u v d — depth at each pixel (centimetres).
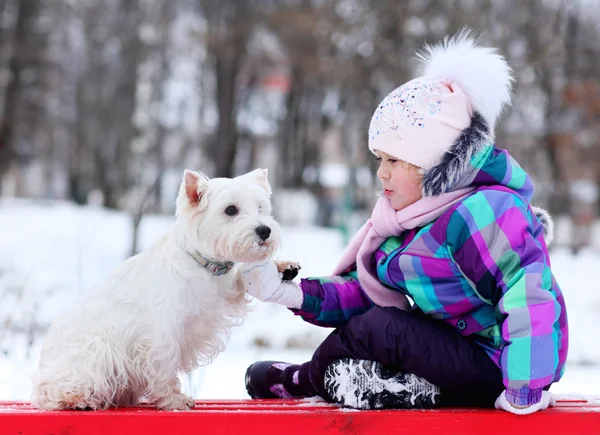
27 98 3719
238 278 441
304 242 2309
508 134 2953
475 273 388
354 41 2525
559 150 3338
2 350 726
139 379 422
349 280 458
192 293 418
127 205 3019
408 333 398
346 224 2594
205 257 425
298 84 3550
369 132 437
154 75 3284
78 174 4331
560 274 1830
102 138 3812
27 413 371
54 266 1570
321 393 425
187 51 3403
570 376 836
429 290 406
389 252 428
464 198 403
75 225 2297
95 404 409
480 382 399
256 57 3169
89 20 3638
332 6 2619
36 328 842
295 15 2731
